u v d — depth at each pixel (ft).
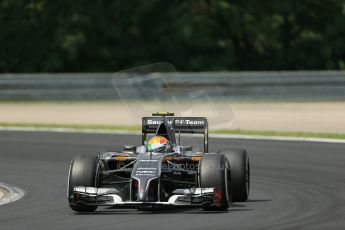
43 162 214.07
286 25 574.15
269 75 404.36
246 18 545.44
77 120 335.88
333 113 349.41
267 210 129.08
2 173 193.47
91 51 545.44
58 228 113.09
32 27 557.33
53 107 390.63
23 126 315.37
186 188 136.26
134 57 548.72
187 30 531.09
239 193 138.41
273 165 200.34
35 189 165.07
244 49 564.71
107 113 360.69
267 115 343.87
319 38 565.53
